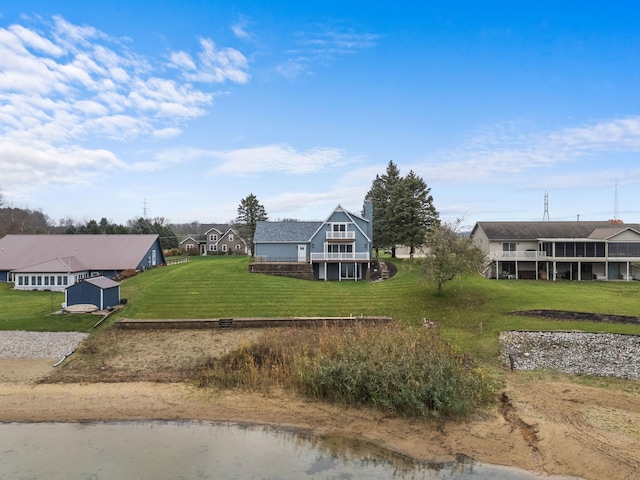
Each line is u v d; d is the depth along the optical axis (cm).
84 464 1243
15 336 2383
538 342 2280
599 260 4369
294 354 1941
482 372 1820
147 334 2508
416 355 1730
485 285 3509
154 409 1631
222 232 8506
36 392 1775
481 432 1418
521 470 1205
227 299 3117
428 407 1508
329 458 1280
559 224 4881
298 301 3097
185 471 1205
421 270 3191
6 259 4428
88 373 1972
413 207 4944
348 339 1969
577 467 1210
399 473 1195
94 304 2866
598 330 2384
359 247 4469
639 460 1232
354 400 1634
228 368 1955
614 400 1648
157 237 5188
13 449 1335
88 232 7569
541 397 1675
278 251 4556
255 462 1256
